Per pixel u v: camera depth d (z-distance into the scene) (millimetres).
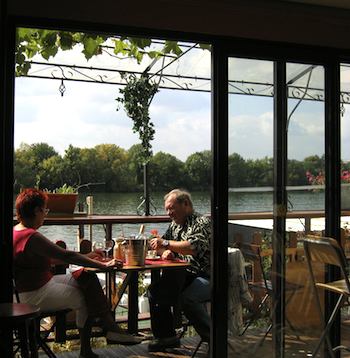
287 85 3209
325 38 3264
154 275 3947
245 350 3037
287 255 3211
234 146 3064
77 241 4566
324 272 3309
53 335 4129
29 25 2643
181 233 3916
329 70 3312
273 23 3125
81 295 3438
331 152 3328
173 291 3693
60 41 3576
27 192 3379
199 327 3598
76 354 3777
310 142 3285
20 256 3213
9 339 2230
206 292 3594
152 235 4160
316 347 3205
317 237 2914
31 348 2426
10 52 2584
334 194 3330
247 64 3094
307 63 3256
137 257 3463
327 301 3291
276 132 3191
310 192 3285
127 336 3578
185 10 2926
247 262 3088
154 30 2867
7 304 2404
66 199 4523
